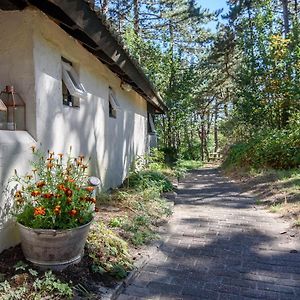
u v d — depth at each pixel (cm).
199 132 2916
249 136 1625
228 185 1015
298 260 371
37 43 356
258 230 488
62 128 428
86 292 262
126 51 511
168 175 1117
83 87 502
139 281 316
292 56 1343
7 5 339
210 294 293
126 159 841
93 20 370
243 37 1623
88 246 330
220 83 2364
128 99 869
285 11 1525
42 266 279
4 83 353
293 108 1337
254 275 333
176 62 1917
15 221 308
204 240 443
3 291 242
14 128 343
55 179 316
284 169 1088
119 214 483
